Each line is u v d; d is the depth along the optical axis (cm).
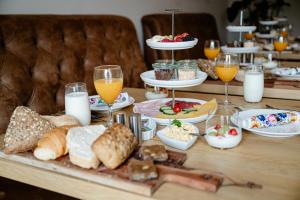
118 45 231
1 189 121
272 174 76
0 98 146
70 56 190
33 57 169
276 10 566
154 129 101
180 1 386
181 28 333
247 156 86
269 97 147
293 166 80
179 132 94
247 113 114
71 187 79
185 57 323
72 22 200
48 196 120
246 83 134
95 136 87
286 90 144
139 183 70
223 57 130
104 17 232
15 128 89
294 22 622
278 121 103
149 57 296
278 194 67
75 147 81
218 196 67
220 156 86
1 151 91
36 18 180
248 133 103
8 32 160
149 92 147
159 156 79
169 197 67
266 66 212
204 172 74
